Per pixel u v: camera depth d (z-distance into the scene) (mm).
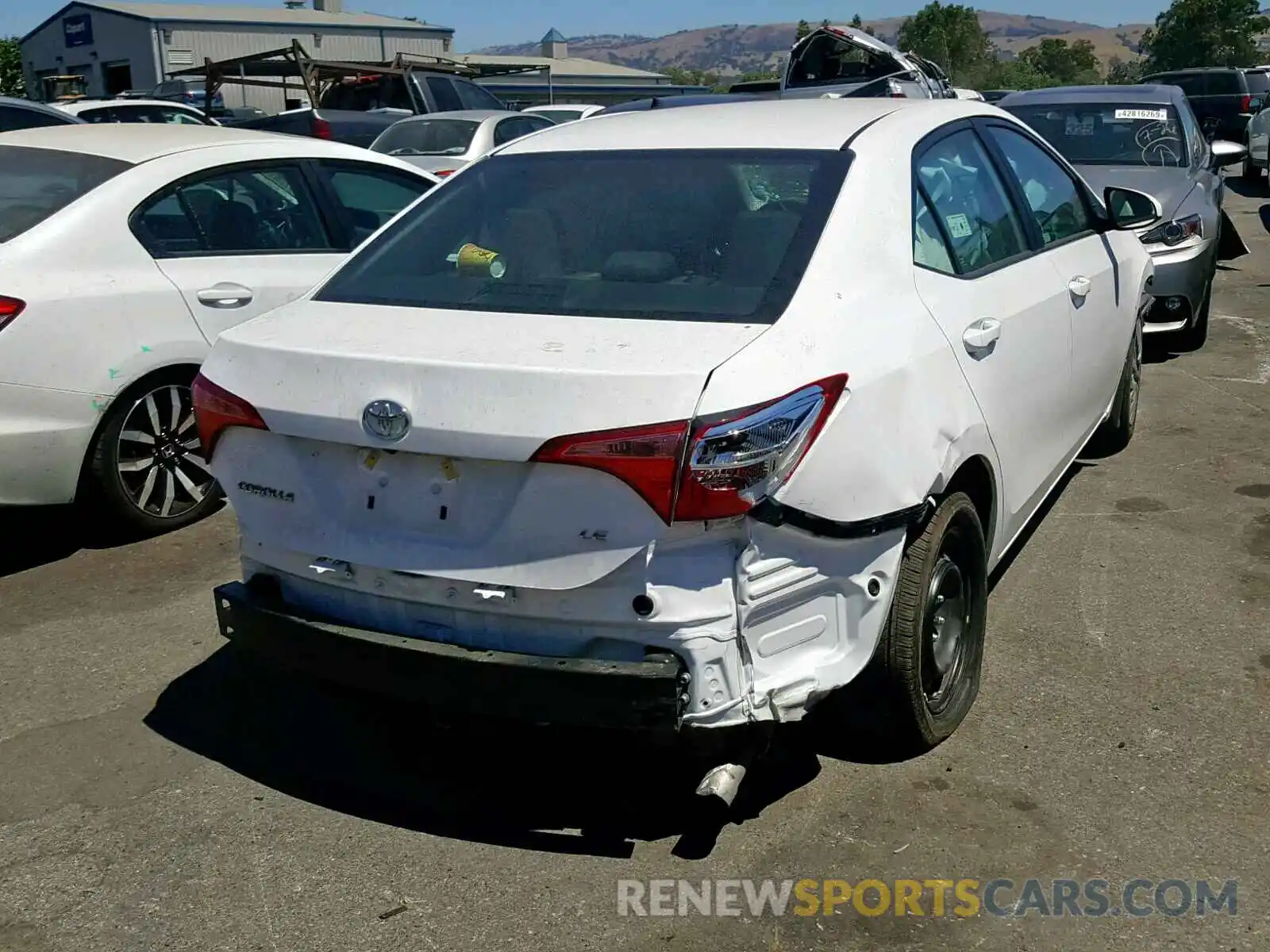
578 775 3566
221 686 4125
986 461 3693
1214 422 6809
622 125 4148
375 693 3121
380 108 17562
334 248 6113
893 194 3588
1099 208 5422
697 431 2740
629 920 2936
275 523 3229
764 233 3367
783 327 3023
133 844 3268
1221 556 4965
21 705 3996
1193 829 3209
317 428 3047
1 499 4824
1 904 3039
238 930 2936
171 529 5508
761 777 3490
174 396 5367
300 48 16859
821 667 3051
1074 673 4039
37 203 5180
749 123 3959
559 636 2928
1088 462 6195
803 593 2982
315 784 3549
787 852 3174
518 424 2807
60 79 31438
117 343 5062
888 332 3248
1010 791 3395
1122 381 5895
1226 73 24266
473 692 2967
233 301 5496
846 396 2996
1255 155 20484
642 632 2861
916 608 3297
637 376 2787
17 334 4758
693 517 2762
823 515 2941
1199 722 3717
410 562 2998
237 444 3262
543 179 3848
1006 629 4367
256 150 5898
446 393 2891
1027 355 4074
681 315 3129
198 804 3447
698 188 3615
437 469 2957
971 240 3994
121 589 4902
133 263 5211
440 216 3854
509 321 3205
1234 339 8867
